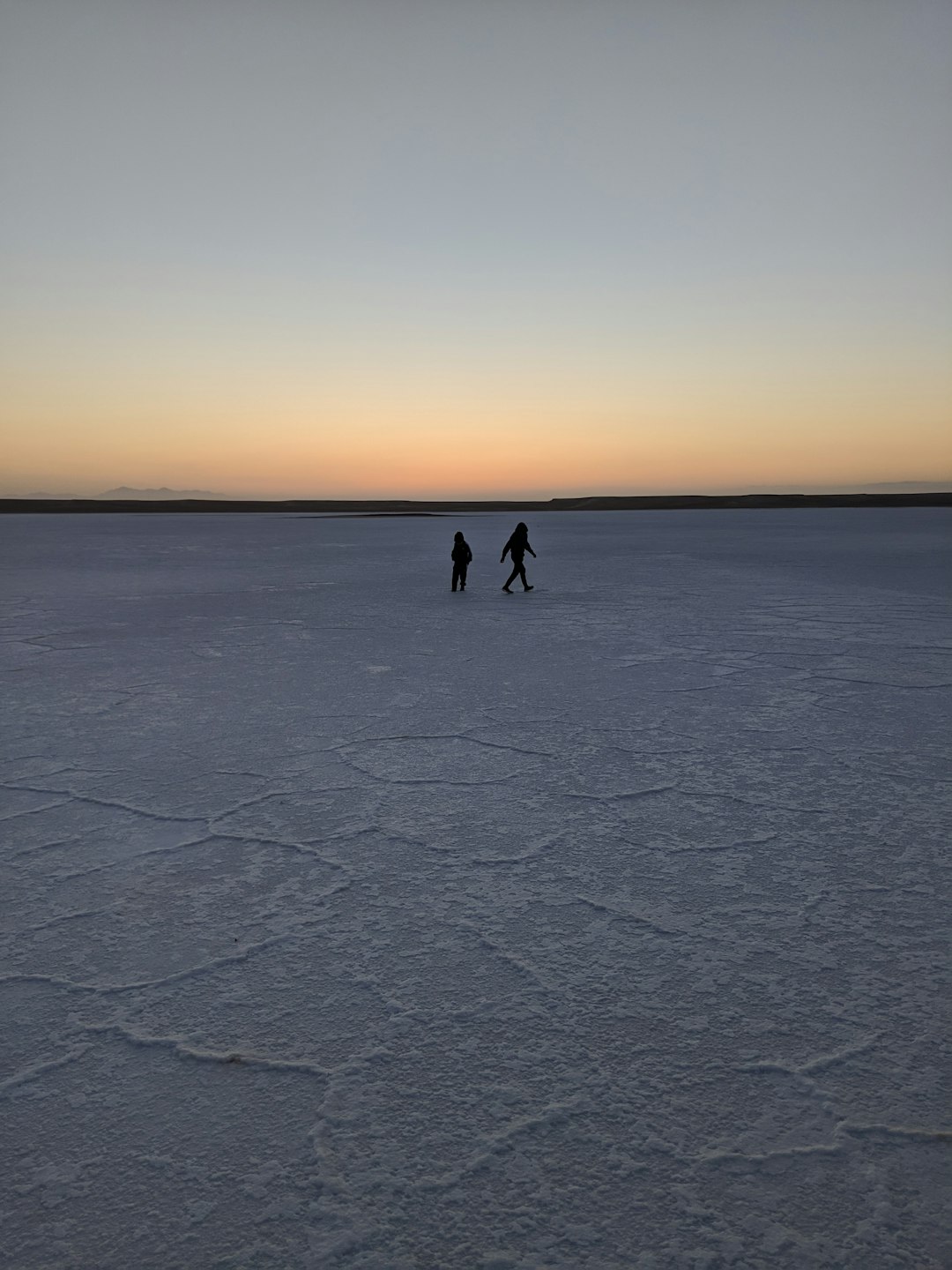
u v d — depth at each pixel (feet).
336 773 16.37
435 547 122.31
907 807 14.10
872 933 9.80
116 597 51.85
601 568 74.90
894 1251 5.58
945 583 56.13
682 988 8.68
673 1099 7.00
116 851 12.60
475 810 14.23
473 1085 7.22
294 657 29.81
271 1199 6.07
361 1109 6.96
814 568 71.10
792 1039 7.79
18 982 8.99
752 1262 5.50
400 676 26.27
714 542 123.75
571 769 16.47
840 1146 6.48
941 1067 7.37
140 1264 5.55
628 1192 6.07
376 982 8.88
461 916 10.36
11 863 12.20
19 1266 5.54
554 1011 8.29
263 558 94.84
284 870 11.85
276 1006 8.45
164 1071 7.48
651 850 12.37
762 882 11.23
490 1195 6.07
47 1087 7.28
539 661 28.55
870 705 21.76
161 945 9.76
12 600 50.34
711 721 20.18
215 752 17.93
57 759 17.51
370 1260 5.56
